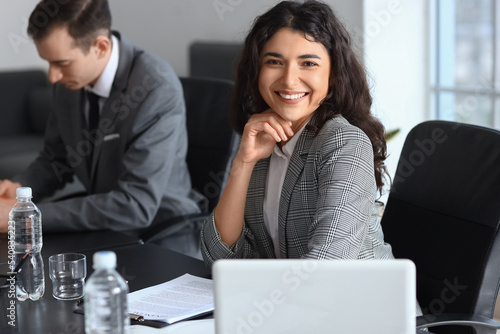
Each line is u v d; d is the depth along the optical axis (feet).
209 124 9.26
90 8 8.11
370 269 3.79
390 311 3.80
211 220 6.21
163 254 6.70
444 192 6.28
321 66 5.75
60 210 7.63
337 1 13.17
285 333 3.91
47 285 5.81
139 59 8.80
